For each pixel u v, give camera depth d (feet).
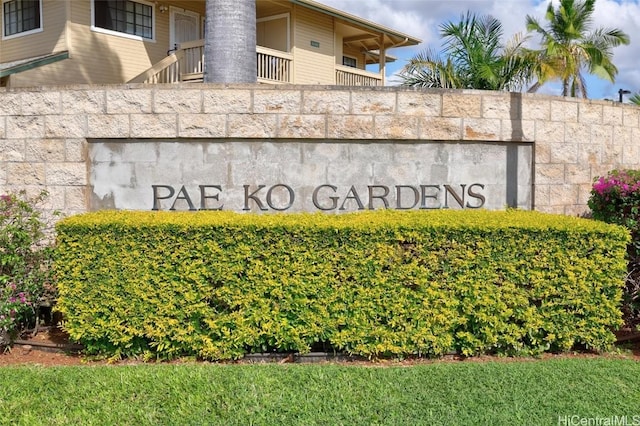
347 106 19.67
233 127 19.38
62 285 15.79
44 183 19.86
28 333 17.72
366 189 20.03
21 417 11.87
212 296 15.60
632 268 17.52
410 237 15.53
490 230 15.64
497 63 52.85
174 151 19.60
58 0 45.96
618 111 23.36
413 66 53.83
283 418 11.80
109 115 19.53
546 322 16.11
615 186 18.04
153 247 15.46
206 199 19.61
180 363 15.67
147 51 50.85
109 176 19.77
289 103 19.48
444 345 15.88
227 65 24.70
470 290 15.70
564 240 15.87
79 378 13.91
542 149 21.45
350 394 12.92
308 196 19.80
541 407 12.36
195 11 54.49
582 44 77.97
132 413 12.07
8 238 16.58
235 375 13.98
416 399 12.73
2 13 50.44
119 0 48.67
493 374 14.20
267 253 15.39
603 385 13.56
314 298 15.56
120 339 15.72
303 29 59.16
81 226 15.57
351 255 15.47
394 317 15.67
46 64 42.29
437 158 20.44
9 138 20.07
